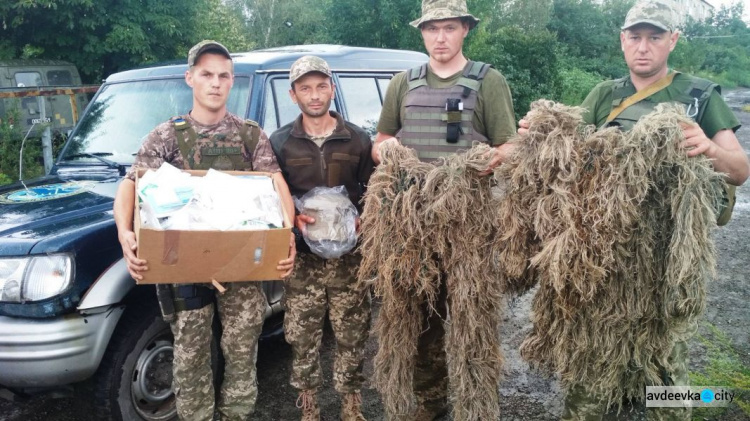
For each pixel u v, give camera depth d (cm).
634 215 188
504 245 214
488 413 227
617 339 205
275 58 387
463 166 211
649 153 184
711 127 224
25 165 706
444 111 244
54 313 244
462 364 224
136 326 272
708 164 186
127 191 232
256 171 250
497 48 1338
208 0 1402
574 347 208
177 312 239
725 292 469
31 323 244
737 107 2456
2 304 248
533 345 226
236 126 253
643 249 194
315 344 276
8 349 241
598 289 198
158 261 205
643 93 236
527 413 305
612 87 250
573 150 191
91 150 370
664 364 210
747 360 352
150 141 241
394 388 239
